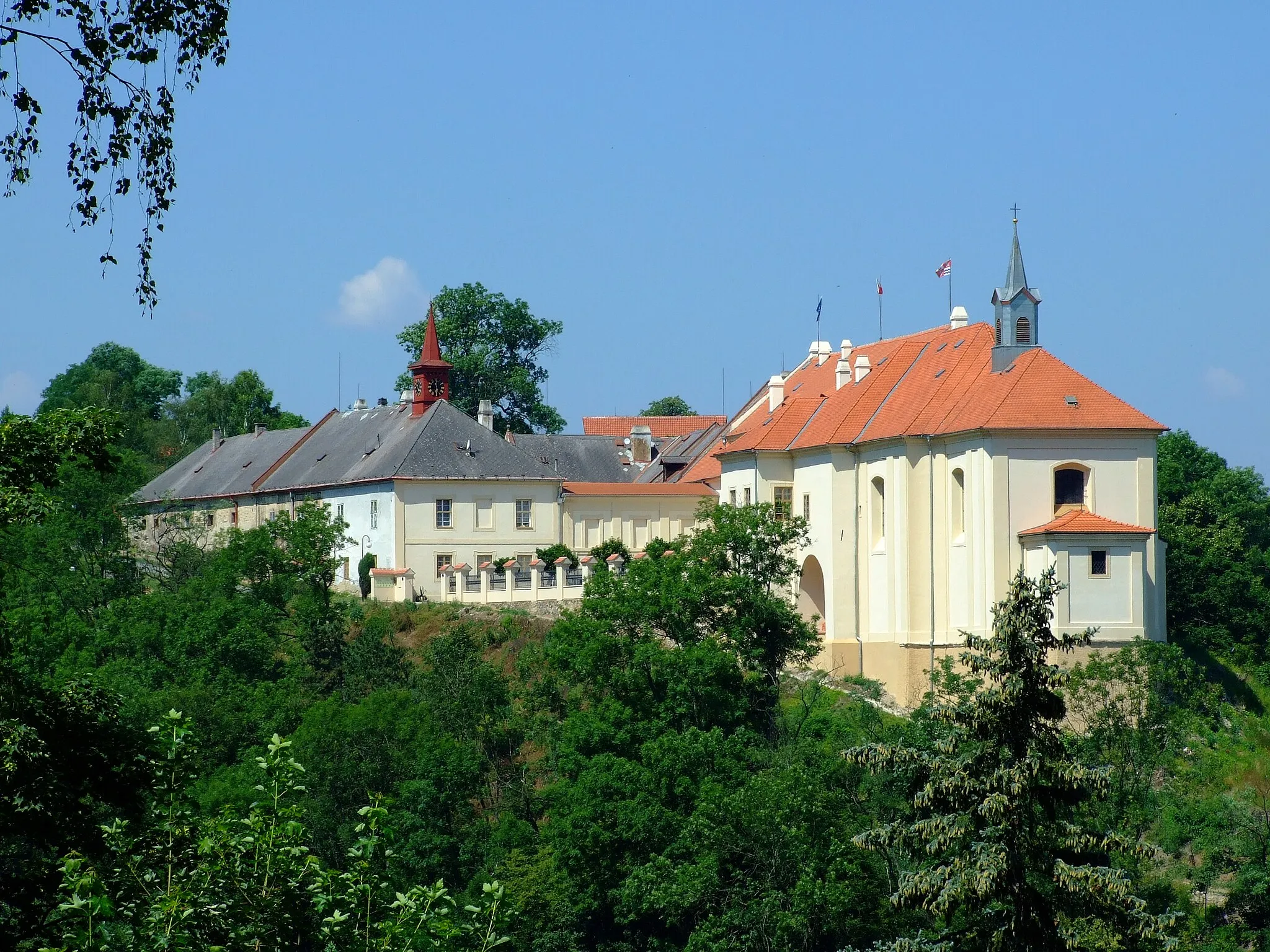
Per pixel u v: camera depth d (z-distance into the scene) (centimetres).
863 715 7456
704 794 6688
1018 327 8656
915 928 5972
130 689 8294
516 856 7012
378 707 7844
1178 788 6669
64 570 10500
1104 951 3994
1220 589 9650
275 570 10581
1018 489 8056
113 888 2836
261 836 2978
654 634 8350
